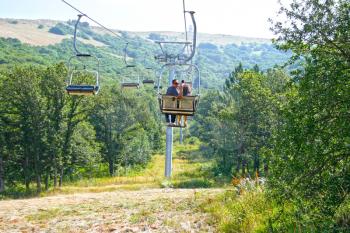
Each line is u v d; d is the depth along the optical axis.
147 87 122.31
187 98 13.97
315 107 7.82
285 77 39.91
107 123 64.44
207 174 48.12
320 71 7.82
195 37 13.91
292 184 7.97
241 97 44.09
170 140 33.53
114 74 106.00
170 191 23.27
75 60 126.31
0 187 44.03
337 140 7.71
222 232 9.95
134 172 62.31
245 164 48.88
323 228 7.45
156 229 11.02
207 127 78.69
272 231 8.59
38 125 42.38
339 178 7.45
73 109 44.88
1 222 13.37
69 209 15.95
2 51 117.69
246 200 11.66
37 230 11.87
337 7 7.89
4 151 44.06
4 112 43.28
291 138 7.86
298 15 8.15
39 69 43.50
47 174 43.69
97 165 60.03
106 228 11.58
